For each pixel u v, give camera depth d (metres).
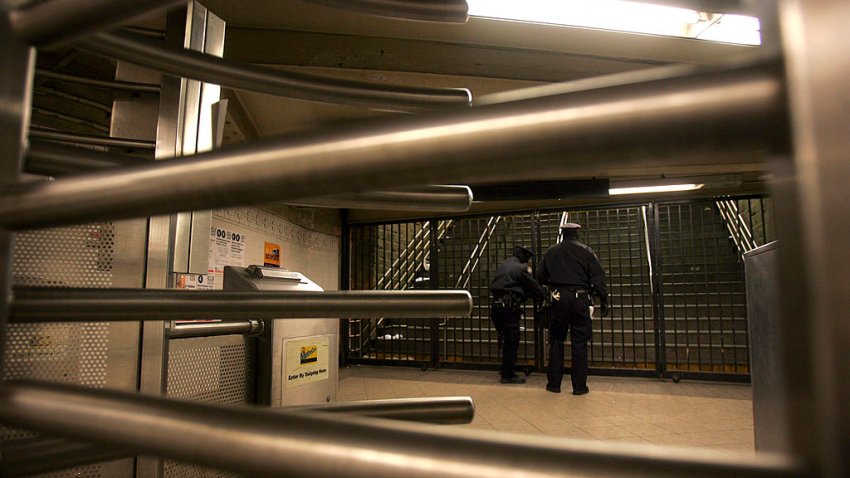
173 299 0.73
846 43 0.19
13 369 0.87
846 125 0.19
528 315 6.32
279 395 1.53
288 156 0.31
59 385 0.39
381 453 0.25
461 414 0.94
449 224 6.81
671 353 5.40
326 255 5.48
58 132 1.01
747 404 3.47
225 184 0.33
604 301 4.03
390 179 0.29
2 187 0.42
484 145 0.26
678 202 4.86
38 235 0.93
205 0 2.36
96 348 1.00
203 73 0.81
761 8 0.23
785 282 0.20
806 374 0.19
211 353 1.31
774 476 0.19
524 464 0.23
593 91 0.25
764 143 0.21
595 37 2.75
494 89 3.00
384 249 6.07
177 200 0.34
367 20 2.55
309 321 1.72
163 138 1.18
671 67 0.26
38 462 0.62
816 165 0.19
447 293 0.93
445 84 2.93
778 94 0.20
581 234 6.77
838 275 0.18
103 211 0.37
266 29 2.62
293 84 0.88
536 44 2.80
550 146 0.25
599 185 4.54
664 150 0.23
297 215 4.79
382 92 0.93
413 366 5.50
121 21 0.40
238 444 0.29
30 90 0.48
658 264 4.78
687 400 3.62
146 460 1.07
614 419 3.02
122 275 1.06
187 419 0.32
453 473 0.23
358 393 3.88
